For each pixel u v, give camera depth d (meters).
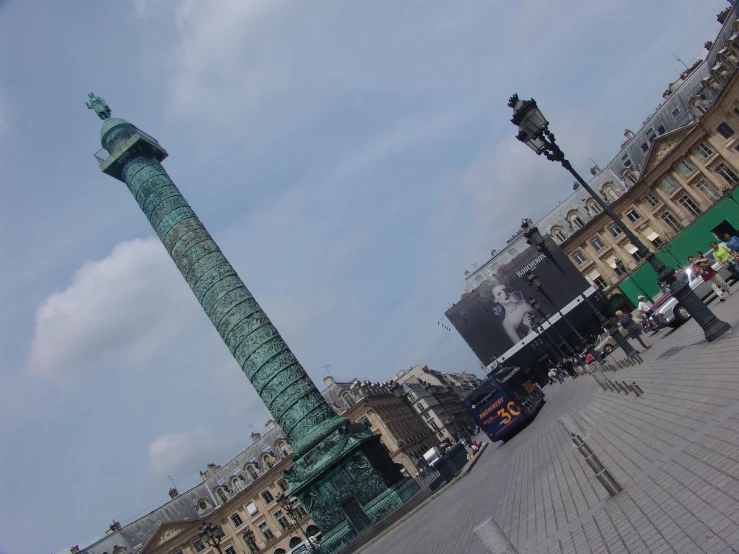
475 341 60.88
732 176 60.41
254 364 35.84
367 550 25.86
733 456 6.52
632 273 68.25
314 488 33.41
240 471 74.50
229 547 70.31
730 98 55.47
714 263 25.05
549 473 12.79
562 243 73.12
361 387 75.31
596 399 19.09
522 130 14.21
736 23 51.66
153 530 69.62
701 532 5.36
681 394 11.16
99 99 44.28
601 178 74.25
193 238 38.25
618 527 6.79
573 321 58.62
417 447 80.69
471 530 12.27
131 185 40.34
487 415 29.61
